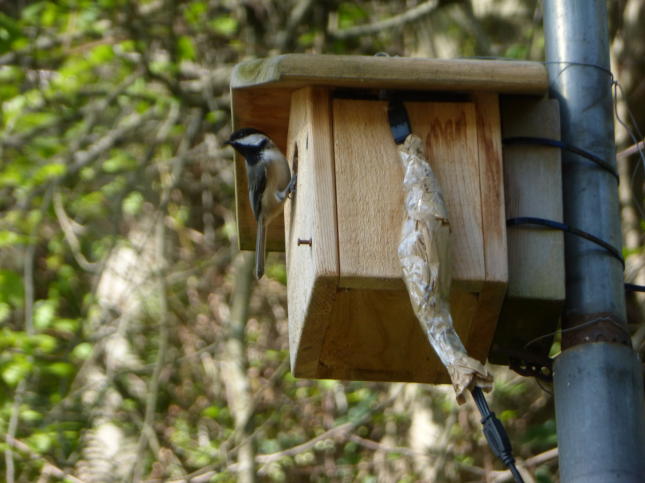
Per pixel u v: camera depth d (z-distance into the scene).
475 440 12.99
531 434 12.78
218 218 17.02
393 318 6.48
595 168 6.28
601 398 5.72
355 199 6.13
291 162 7.17
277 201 7.47
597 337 5.89
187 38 14.86
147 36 14.30
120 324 14.09
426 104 6.36
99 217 16.38
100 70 16.06
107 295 15.66
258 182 7.50
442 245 5.84
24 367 12.57
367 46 15.70
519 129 6.39
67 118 15.02
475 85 6.22
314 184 6.15
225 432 13.90
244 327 14.22
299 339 6.51
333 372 6.93
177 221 16.23
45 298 16.58
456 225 6.08
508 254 6.16
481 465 12.88
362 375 6.95
